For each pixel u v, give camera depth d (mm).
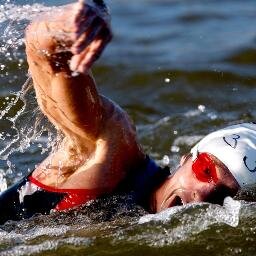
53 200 5562
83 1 4359
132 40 13211
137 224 5527
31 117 5816
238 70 11297
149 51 12445
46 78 5086
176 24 14336
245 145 5652
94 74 11195
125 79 10992
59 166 5586
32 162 7191
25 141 6027
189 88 10625
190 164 5621
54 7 4938
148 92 10539
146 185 5613
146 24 14406
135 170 5621
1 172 7156
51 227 5543
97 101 5309
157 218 5535
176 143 8680
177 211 5551
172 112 9789
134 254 5305
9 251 5324
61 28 4727
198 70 11219
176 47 12750
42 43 4867
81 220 5520
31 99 5723
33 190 5648
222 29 13883
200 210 5551
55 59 4918
